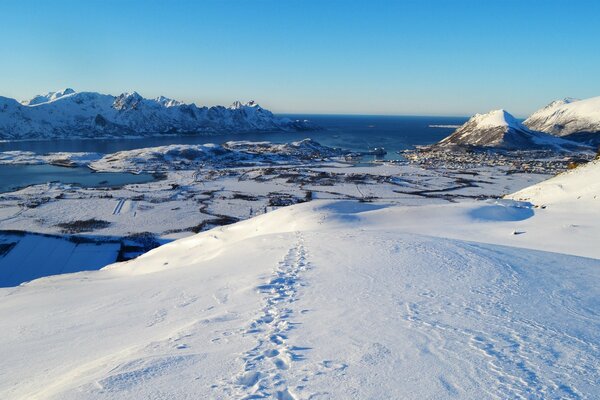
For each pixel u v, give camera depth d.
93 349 9.55
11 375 8.34
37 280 33.38
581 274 15.48
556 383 6.36
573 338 8.63
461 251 19.17
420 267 16.09
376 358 7.23
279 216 43.19
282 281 14.82
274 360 7.16
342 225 37.84
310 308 11.11
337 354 7.47
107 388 6.00
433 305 11.13
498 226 33.78
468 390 6.02
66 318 13.28
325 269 16.44
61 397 5.80
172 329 10.33
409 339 8.29
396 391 5.93
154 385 6.08
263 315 10.52
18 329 12.30
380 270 15.78
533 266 16.50
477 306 11.02
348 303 11.48
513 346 7.98
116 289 18.39
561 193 44.81
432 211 40.12
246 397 5.61
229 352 7.62
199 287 15.86
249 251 23.84
